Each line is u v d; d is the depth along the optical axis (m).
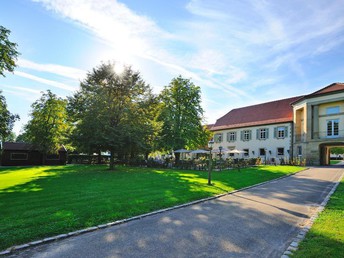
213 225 6.70
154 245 5.27
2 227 6.00
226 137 50.88
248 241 5.57
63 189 11.64
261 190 12.77
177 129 33.12
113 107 23.72
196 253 4.90
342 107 34.72
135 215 7.49
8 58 16.27
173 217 7.46
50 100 39.56
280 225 6.77
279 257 4.77
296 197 10.79
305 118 37.56
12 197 9.62
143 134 24.08
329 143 34.78
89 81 27.53
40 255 4.75
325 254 4.62
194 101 34.66
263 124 44.09
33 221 6.49
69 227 6.17
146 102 26.52
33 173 20.88
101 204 8.51
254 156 45.16
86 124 22.05
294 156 39.19
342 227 6.27
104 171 23.17
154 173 21.06
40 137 38.62
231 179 16.83
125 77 25.73
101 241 5.48
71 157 44.19
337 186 13.48
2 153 38.56
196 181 15.35
